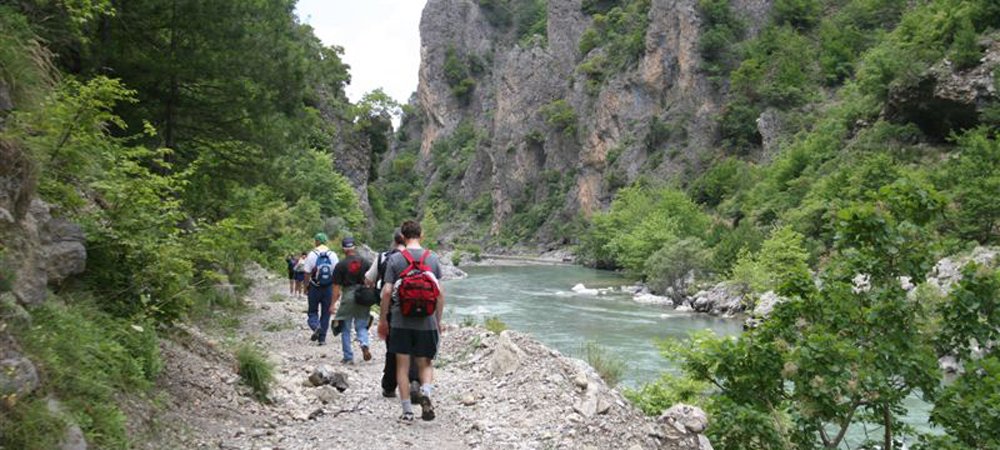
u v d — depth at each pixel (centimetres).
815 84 8419
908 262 761
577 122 11519
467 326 1212
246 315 1373
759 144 8350
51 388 431
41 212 543
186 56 1311
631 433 641
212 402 625
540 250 10850
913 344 735
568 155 11662
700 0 9488
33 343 438
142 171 670
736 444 736
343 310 961
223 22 1354
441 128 16875
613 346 2388
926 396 724
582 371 795
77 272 564
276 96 1528
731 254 4372
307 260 1138
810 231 4362
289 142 1606
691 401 1019
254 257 1858
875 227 756
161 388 605
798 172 5897
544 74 12650
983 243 2998
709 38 9250
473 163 14175
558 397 706
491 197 13362
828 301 781
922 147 4900
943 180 3622
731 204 6631
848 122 5997
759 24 9625
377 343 1155
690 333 1110
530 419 659
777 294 814
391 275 650
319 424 636
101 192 696
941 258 2748
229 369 730
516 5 17512
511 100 12812
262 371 710
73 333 496
